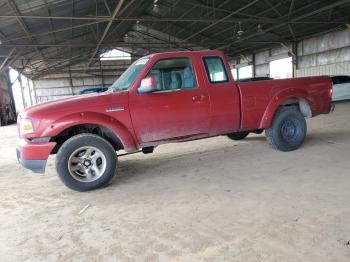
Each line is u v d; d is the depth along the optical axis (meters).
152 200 3.64
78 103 4.02
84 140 4.03
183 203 3.47
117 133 4.11
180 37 25.33
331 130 7.38
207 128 4.68
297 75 21.94
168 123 4.40
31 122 3.92
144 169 5.07
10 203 3.90
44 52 22.56
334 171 4.20
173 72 4.49
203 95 4.54
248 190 3.71
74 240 2.80
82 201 3.79
